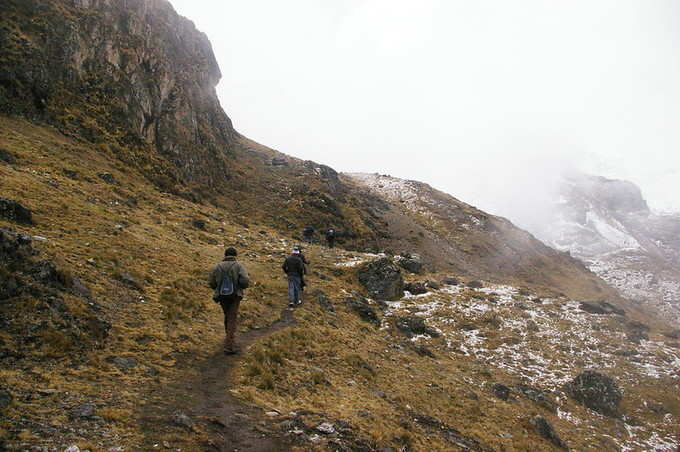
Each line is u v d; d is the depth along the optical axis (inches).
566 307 1326.3
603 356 956.6
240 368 331.3
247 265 804.6
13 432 177.5
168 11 2659.9
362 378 434.0
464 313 1074.7
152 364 295.6
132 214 834.8
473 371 729.6
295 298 598.9
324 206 2532.0
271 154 3280.0
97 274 412.8
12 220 468.8
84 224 575.5
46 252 396.5
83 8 1646.2
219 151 2399.1
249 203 2196.1
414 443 305.6
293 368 374.6
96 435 192.5
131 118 1558.8
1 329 257.9
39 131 1094.4
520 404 637.3
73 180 868.6
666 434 686.5
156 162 1524.4
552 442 521.0
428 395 486.9
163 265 549.3
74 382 239.3
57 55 1339.8
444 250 3117.6
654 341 1138.7
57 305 304.0
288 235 1942.7
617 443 620.1
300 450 229.9
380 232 2896.2
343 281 1035.9
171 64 2237.9
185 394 265.6
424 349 736.3
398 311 980.6
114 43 1668.3
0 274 289.4
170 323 381.7
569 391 756.0
